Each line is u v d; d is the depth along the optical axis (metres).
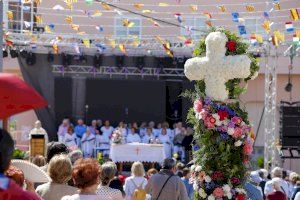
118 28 27.83
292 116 23.64
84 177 6.16
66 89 26.78
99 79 26.92
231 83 9.87
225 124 9.66
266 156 23.02
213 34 9.74
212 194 9.66
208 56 9.72
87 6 27.45
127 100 27.06
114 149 23.36
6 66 27.80
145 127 26.70
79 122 26.33
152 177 10.84
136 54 26.05
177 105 27.36
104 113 27.08
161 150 23.58
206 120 9.62
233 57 9.59
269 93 23.50
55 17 27.19
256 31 26.11
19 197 4.15
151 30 27.73
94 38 23.88
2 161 4.20
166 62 26.52
